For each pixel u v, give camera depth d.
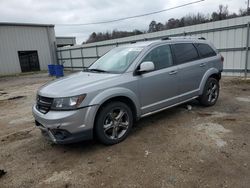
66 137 3.22
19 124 5.23
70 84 3.56
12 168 3.15
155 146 3.52
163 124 4.45
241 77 10.11
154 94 4.17
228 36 10.45
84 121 3.26
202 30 11.45
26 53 23.47
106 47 18.08
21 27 22.81
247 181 2.53
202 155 3.15
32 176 2.92
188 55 4.89
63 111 3.20
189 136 3.81
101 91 3.43
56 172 2.98
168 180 2.63
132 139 3.83
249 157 3.03
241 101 5.95
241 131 3.89
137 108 3.94
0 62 21.81
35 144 3.93
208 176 2.66
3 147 3.88
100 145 3.69
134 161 3.11
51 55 25.09
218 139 3.62
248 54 9.88
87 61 20.64
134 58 4.05
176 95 4.61
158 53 4.34
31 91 10.44
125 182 2.65
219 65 5.62
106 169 2.96
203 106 5.51
